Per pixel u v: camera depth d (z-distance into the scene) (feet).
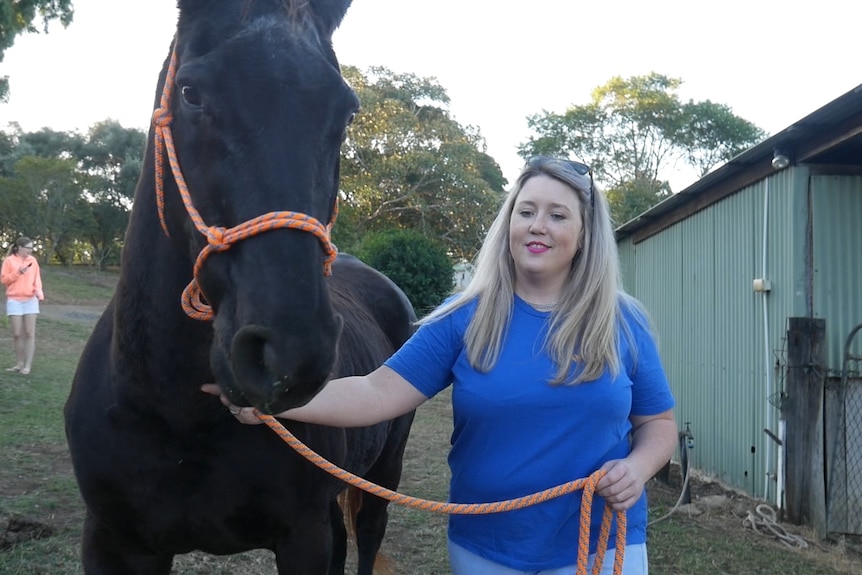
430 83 80.59
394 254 37.99
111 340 6.20
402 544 12.44
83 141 95.20
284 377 3.88
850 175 15.93
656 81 101.19
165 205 5.20
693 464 21.67
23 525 10.97
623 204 79.92
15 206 72.02
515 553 5.55
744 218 18.51
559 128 101.65
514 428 5.54
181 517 5.97
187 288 4.99
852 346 15.84
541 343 5.60
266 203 4.24
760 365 17.53
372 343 9.09
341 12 5.47
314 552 6.37
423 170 68.13
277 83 4.36
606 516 5.38
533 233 5.58
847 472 15.26
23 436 16.44
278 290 4.05
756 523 15.17
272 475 5.94
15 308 24.04
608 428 5.54
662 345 24.95
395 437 9.91
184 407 5.56
